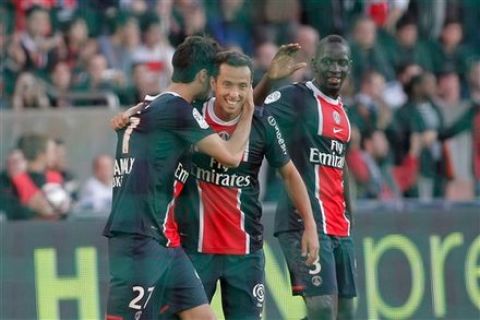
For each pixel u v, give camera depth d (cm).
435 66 4206
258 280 2397
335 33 4244
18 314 3047
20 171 3244
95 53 3906
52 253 3089
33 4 3919
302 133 2522
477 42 4325
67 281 3092
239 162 2247
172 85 2270
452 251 3341
